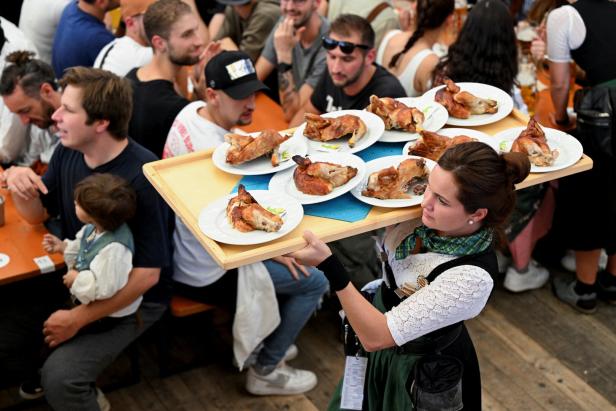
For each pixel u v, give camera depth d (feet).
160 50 11.85
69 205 10.49
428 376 7.30
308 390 11.48
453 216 6.52
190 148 10.50
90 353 9.87
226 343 12.23
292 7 13.20
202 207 6.99
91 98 9.30
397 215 6.81
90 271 9.45
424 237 7.04
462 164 6.39
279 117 13.64
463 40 11.46
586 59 11.57
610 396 11.31
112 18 17.44
